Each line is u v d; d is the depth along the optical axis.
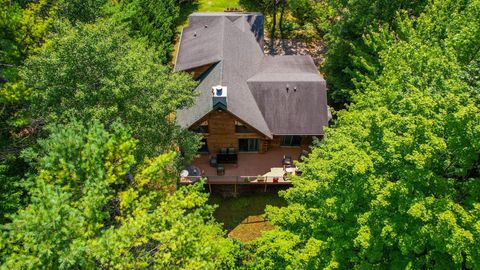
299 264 16.00
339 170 16.48
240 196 31.28
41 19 26.12
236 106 28.73
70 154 14.19
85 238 12.52
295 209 19.03
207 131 30.58
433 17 23.84
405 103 15.88
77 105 20.28
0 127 22.03
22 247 13.38
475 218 13.12
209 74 31.77
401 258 14.77
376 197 15.02
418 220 13.92
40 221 11.45
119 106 21.30
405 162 14.55
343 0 32.91
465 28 19.19
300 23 48.72
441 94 15.77
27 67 21.78
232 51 33.56
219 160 31.47
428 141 13.63
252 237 28.50
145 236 13.52
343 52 33.41
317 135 30.83
